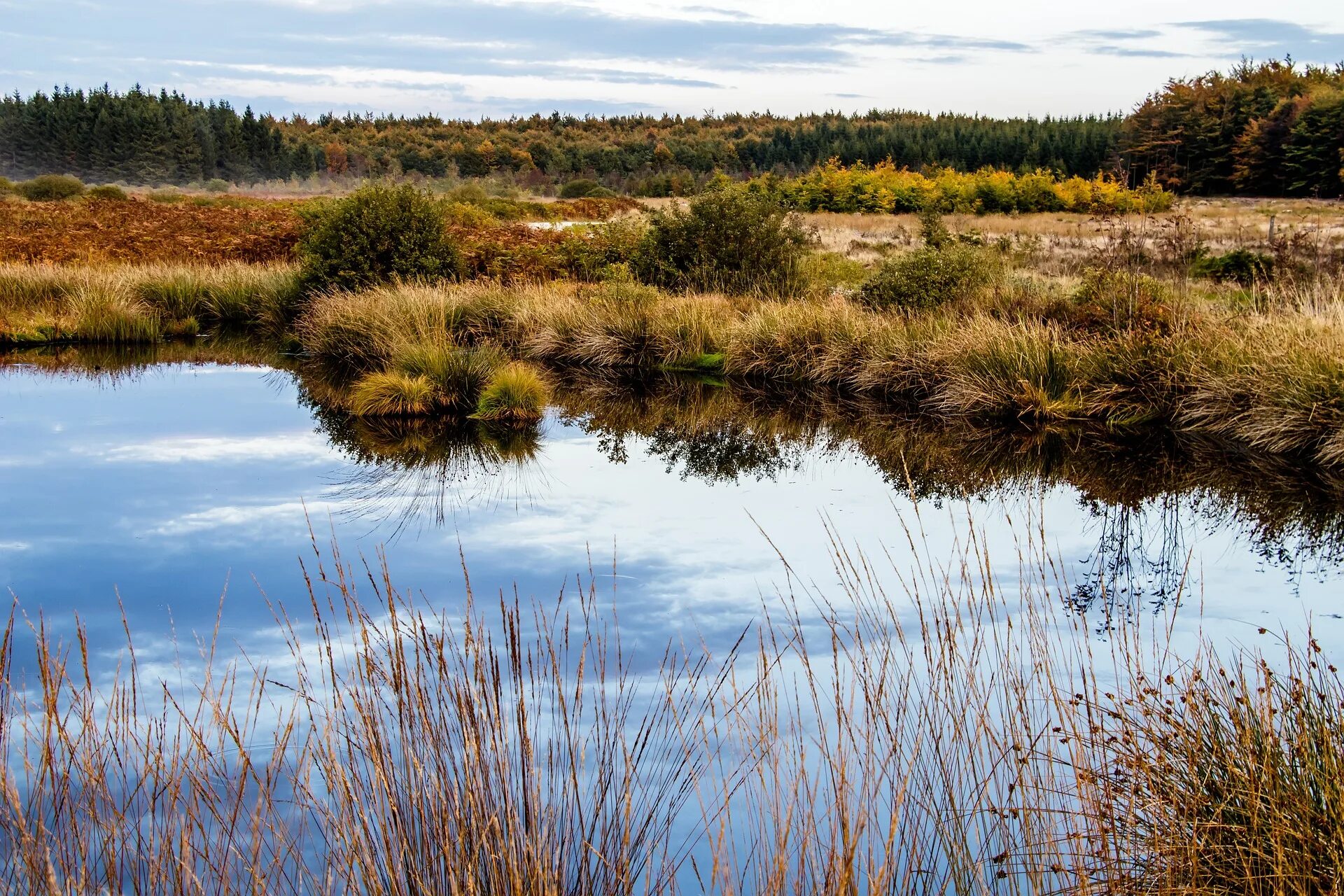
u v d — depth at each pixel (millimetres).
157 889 2592
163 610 5426
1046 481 8461
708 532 6938
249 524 7148
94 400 12062
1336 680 3379
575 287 17953
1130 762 3098
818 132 90812
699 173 91875
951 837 3035
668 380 13719
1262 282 13875
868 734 3148
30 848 2432
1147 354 10656
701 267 17844
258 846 2590
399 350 12891
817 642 4801
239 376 13812
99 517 7309
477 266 20000
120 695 4145
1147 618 5074
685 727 3764
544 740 3533
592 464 9273
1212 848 2752
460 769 2875
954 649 3518
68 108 82062
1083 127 68250
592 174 84312
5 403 11773
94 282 17641
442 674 2857
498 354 12953
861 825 2682
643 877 2908
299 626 5109
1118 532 6883
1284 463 8828
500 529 7020
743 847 3125
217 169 84875
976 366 11500
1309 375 9203
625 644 4805
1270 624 4973
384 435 10438
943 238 16469
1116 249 14023
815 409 11828
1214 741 3080
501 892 2520
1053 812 3014
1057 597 5438
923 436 10320
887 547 6551
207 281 18891
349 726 3102
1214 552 6379
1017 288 14500
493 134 111000
